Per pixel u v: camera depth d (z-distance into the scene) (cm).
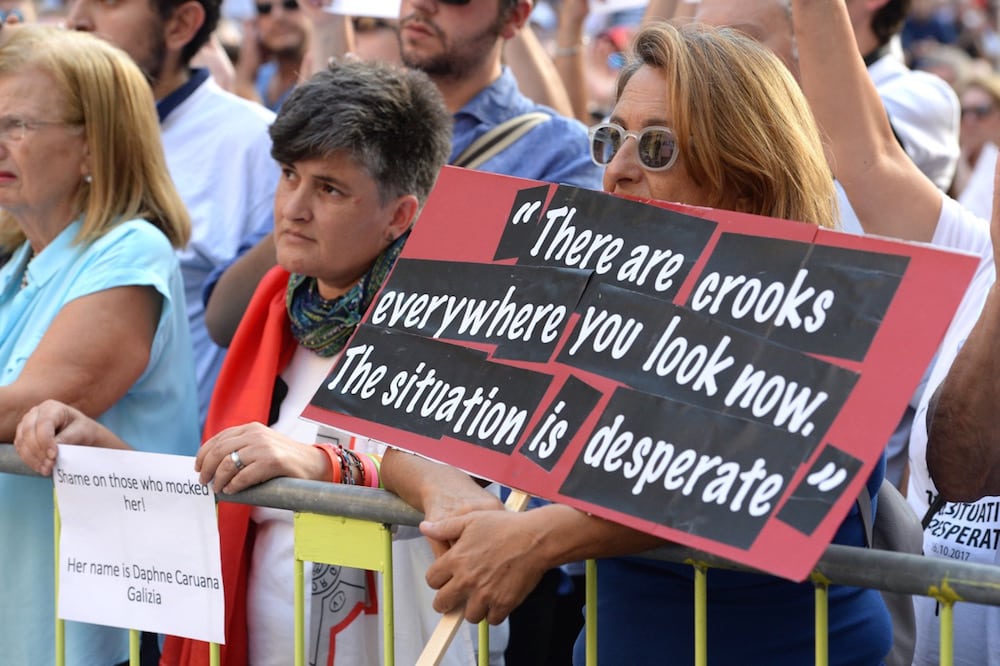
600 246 303
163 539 360
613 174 313
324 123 386
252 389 401
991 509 354
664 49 307
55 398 397
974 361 308
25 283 452
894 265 260
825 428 254
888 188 408
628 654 310
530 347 302
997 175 306
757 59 307
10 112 425
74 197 438
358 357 327
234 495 344
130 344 413
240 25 1127
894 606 337
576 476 281
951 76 992
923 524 350
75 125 429
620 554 280
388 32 676
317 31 600
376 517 320
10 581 411
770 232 278
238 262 507
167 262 429
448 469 309
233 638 388
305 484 333
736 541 253
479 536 283
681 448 269
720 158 300
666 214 296
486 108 532
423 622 385
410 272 330
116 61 441
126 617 369
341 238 390
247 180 597
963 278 252
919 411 377
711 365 274
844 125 408
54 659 412
